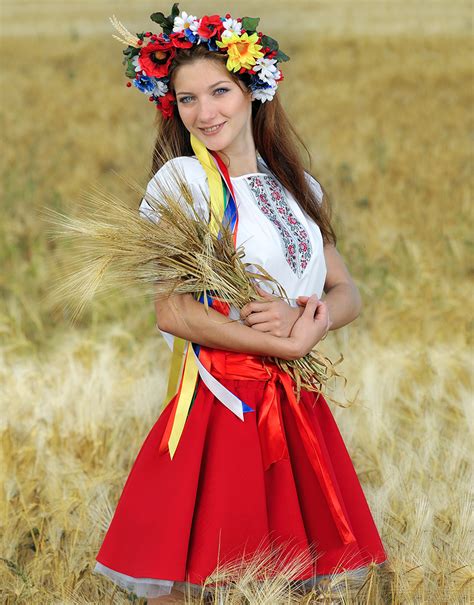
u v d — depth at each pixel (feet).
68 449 18.94
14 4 215.10
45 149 57.98
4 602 14.78
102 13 172.14
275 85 13.32
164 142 14.15
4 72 90.99
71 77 86.43
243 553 12.65
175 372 14.12
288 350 12.85
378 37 103.71
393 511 16.15
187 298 12.93
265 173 14.02
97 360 24.17
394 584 13.85
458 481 16.92
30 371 23.20
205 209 13.01
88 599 14.82
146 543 12.74
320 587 13.34
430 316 27.25
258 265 13.07
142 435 19.48
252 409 13.09
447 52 92.58
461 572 14.06
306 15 147.43
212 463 12.90
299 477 13.32
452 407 21.39
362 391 21.27
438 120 62.54
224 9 165.48
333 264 14.71
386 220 37.76
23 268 32.65
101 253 12.56
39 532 16.15
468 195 41.04
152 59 13.30
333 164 49.80
